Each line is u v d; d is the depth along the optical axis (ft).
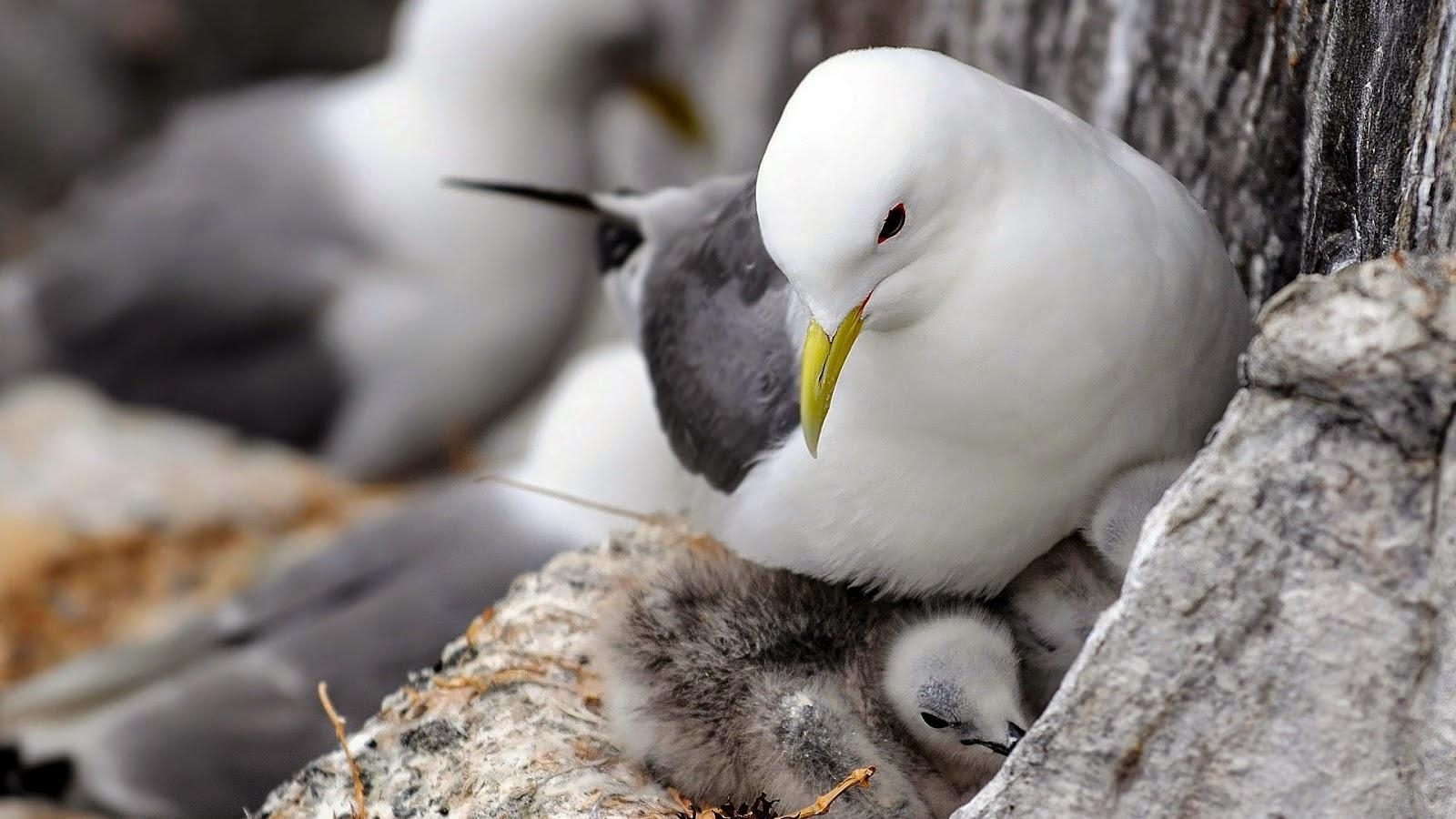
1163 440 16.35
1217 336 16.34
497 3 21.70
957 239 16.25
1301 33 16.46
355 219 22.30
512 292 22.29
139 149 28.84
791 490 16.49
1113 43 16.94
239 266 22.54
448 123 22.00
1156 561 15.99
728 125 22.48
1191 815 16.02
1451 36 16.08
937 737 16.42
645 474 17.34
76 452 22.16
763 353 16.58
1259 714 15.98
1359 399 15.92
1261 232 16.61
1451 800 15.96
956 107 16.21
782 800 16.44
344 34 31.55
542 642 16.72
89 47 32.01
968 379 16.29
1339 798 15.98
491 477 16.97
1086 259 16.25
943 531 16.42
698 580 16.58
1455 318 15.89
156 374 23.02
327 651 17.35
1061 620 16.48
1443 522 15.92
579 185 22.35
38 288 23.63
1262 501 15.96
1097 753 16.03
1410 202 16.12
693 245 16.79
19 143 32.48
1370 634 15.94
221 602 18.72
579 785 16.44
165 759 17.30
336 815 16.52
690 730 16.48
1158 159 16.84
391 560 17.49
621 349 17.63
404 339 22.35
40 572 20.12
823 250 16.19
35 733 17.42
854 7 17.79
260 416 22.84
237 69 31.86
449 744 16.56
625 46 21.97
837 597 16.56
